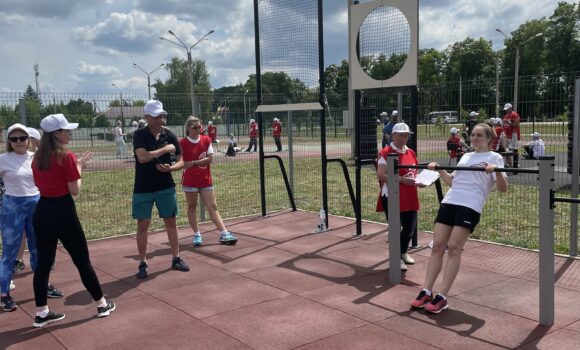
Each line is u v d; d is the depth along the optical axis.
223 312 4.71
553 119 8.35
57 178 4.37
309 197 11.60
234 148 24.41
